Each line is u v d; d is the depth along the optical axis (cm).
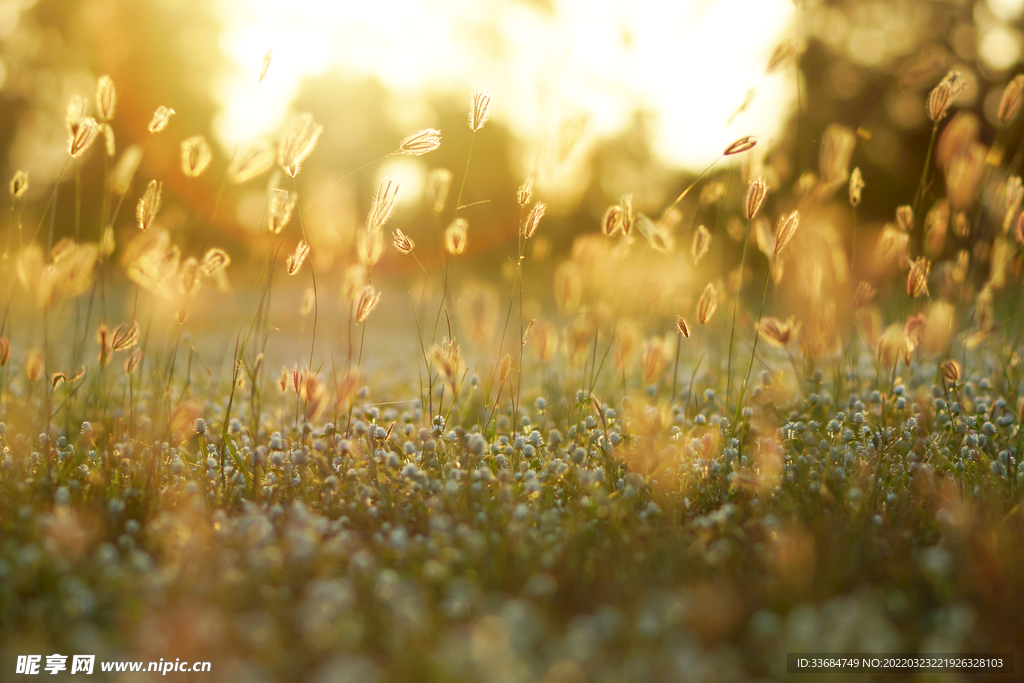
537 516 256
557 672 169
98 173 1825
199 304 364
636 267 424
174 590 204
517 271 333
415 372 532
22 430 337
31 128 2127
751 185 317
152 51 2333
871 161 1521
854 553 223
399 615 187
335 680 164
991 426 302
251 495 282
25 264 344
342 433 336
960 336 386
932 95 350
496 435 357
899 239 353
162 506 268
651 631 181
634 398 389
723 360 495
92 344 633
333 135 2286
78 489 278
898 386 350
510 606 191
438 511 262
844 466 289
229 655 187
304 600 210
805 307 378
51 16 2153
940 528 241
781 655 179
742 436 331
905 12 1529
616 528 242
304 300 338
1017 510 243
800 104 399
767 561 218
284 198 305
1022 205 360
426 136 292
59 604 199
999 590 203
